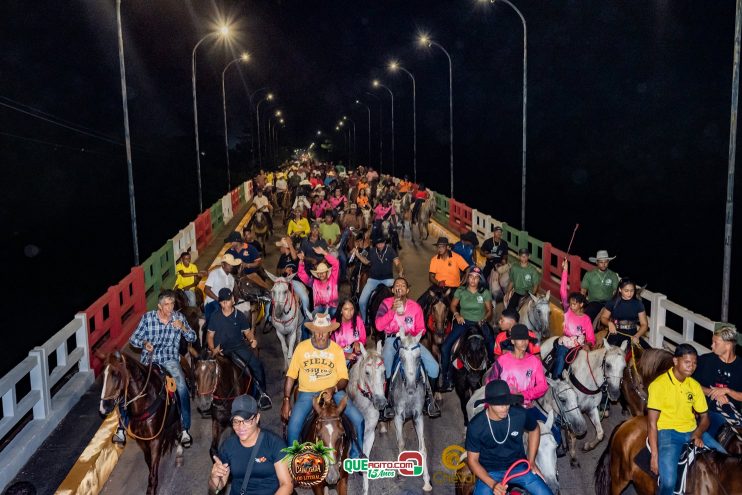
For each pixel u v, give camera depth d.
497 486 6.89
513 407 7.01
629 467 8.03
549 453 7.97
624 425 8.28
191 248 25.05
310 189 38.00
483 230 28.36
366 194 35.09
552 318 16.53
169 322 9.77
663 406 7.62
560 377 10.46
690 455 7.48
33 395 10.48
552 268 19.00
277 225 38.41
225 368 9.89
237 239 16.12
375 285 15.08
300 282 15.28
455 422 11.91
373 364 9.03
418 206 32.16
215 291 14.24
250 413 6.01
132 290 16.67
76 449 10.21
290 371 8.73
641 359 10.31
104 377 8.75
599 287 13.17
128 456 10.97
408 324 10.67
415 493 9.59
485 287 11.87
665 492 7.60
